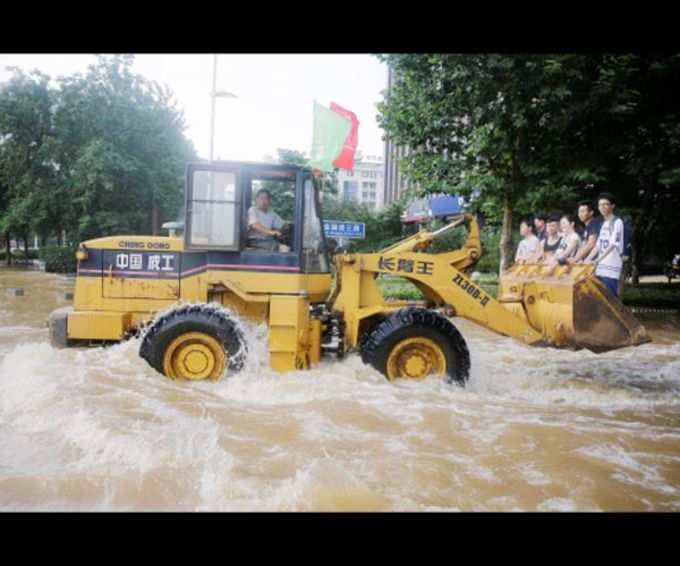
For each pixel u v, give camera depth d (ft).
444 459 13.00
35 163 86.63
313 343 20.44
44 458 12.59
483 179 44.29
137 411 15.57
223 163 20.52
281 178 20.92
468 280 21.39
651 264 92.27
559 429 15.31
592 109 40.68
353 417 15.74
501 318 21.35
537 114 42.11
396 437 14.35
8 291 50.49
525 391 20.24
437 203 23.21
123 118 86.12
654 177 45.34
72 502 10.66
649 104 42.70
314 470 12.04
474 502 11.02
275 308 19.39
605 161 43.50
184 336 18.78
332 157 22.11
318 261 22.33
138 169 84.53
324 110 22.15
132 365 19.74
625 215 42.63
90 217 81.92
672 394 20.35
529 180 43.98
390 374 19.66
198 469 12.07
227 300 21.06
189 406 16.21
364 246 94.17
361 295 21.58
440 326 19.71
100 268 21.38
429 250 25.52
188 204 20.47
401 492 11.33
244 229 20.74
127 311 21.36
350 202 103.30
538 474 12.32
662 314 43.75
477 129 44.09
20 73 86.53
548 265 23.48
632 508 10.89
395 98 49.19
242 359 18.80
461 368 19.71
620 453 13.67
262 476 11.86
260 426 14.87
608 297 20.20
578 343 20.16
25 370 18.94
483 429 15.17
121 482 11.41
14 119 84.89
